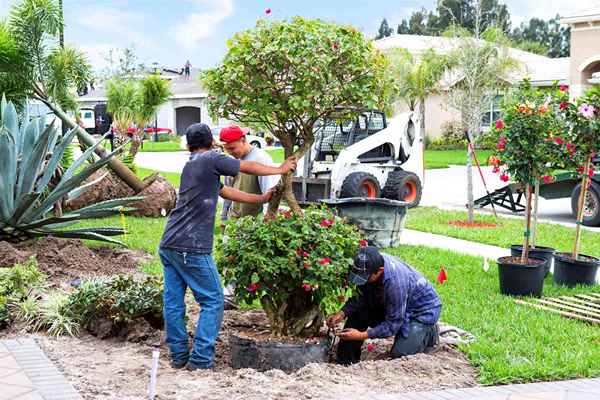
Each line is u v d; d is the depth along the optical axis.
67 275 8.22
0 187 8.43
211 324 5.42
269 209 5.96
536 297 7.95
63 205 12.74
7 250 8.23
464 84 32.09
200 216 5.38
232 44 5.89
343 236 5.70
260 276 5.49
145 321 6.15
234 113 6.37
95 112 35.94
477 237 12.19
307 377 5.00
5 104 9.38
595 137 8.36
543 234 12.62
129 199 9.20
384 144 16.38
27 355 5.45
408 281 5.63
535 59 39.28
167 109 54.41
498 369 5.30
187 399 4.59
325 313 5.80
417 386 5.01
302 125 6.18
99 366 5.32
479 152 34.91
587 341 6.27
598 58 28.23
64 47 12.13
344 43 5.80
